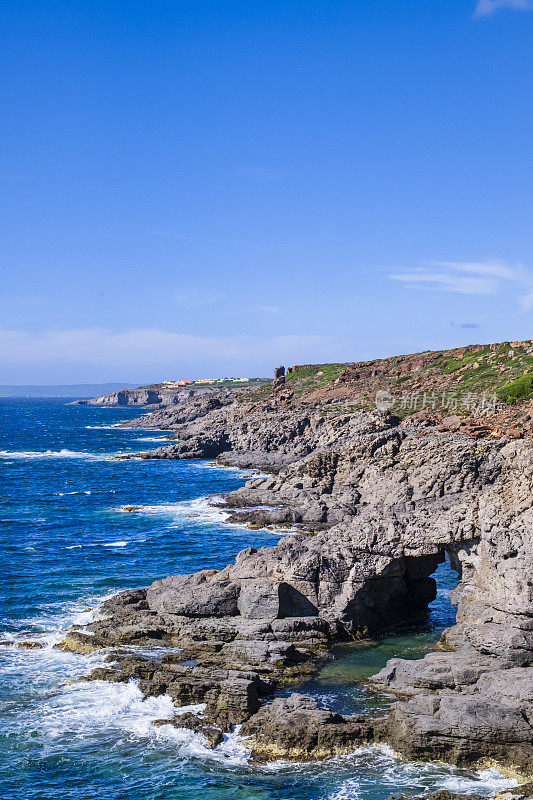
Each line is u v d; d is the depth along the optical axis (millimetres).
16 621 47531
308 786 28578
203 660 39625
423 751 30266
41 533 78750
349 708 34062
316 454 99375
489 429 108500
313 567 44375
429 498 75938
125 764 30453
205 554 68125
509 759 29406
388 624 46562
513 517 39594
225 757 30812
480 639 36062
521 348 185375
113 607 47375
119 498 105625
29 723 33781
